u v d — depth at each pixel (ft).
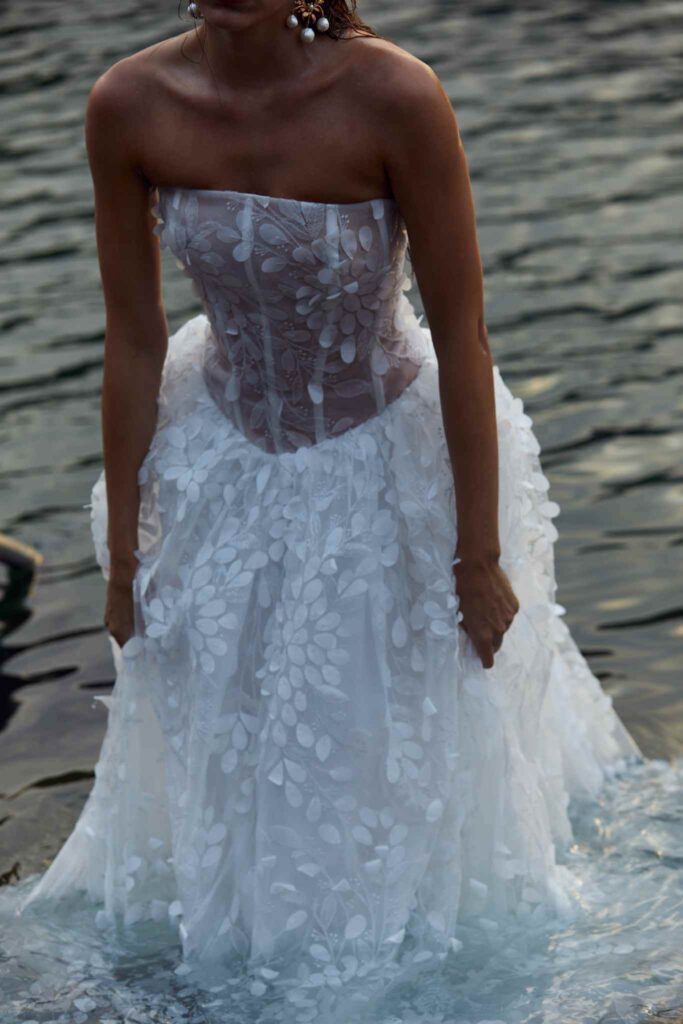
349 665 13.03
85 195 41.63
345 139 12.09
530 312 32.55
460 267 12.60
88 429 27.37
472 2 69.26
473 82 53.83
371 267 12.57
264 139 12.18
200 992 13.15
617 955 13.28
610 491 24.16
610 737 16.74
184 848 13.51
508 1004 12.67
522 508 13.79
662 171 42.32
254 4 11.53
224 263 12.53
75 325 32.58
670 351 30.01
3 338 32.04
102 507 14.48
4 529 23.70
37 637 20.56
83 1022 12.80
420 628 13.23
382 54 12.00
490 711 13.39
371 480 13.20
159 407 13.97
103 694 19.01
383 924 13.25
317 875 13.20
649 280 34.14
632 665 19.04
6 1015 12.92
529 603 13.92
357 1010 12.69
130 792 14.12
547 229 38.01
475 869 13.74
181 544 13.67
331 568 12.96
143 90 12.50
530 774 13.83
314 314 12.66
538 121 48.26
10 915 14.56
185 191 12.59
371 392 13.21
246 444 13.51
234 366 13.34
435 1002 12.76
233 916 13.53
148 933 14.20
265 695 13.23
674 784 16.31
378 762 13.24
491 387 13.05
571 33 61.93
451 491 13.32
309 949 13.28
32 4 69.62
